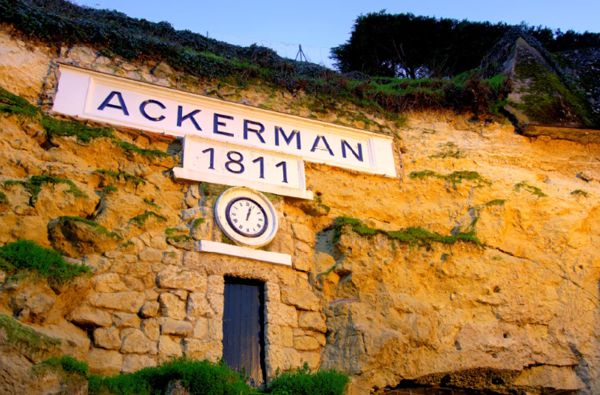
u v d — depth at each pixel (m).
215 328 9.02
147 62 11.86
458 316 10.19
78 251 8.85
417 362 9.62
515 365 10.02
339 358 9.45
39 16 11.17
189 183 10.34
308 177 11.35
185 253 9.50
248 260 9.88
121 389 7.46
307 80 13.06
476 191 11.90
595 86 16.23
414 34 23.72
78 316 8.29
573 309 10.84
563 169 12.97
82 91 10.63
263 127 11.60
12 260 7.92
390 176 11.91
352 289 10.08
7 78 10.27
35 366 6.68
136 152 10.25
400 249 10.51
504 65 15.63
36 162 9.43
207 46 14.14
